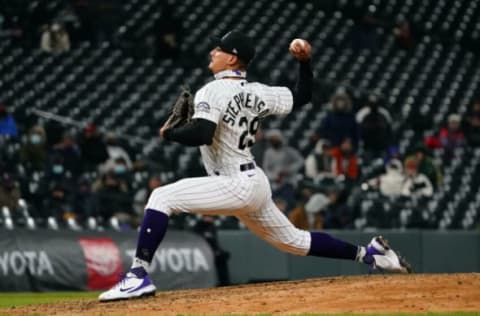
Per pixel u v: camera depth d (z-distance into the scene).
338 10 99.69
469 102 91.25
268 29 95.50
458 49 99.25
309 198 58.72
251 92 27.38
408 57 95.56
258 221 28.16
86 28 83.94
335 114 66.69
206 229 55.34
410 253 57.72
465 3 105.94
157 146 70.62
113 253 51.50
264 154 62.56
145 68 82.31
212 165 27.55
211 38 27.73
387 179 62.97
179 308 25.41
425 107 88.50
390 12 102.00
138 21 89.88
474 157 75.81
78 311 26.02
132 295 27.28
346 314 23.77
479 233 59.50
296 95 28.38
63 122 71.00
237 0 96.88
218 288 29.53
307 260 55.78
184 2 95.31
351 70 92.00
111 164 59.97
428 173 64.25
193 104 27.02
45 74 78.88
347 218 59.09
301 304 25.28
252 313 24.47
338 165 63.41
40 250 49.78
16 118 69.25
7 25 82.75
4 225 52.38
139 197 56.56
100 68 81.06
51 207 55.50
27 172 57.62
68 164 59.12
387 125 68.94
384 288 26.61
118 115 76.12
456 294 25.92
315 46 94.25
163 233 27.34
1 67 78.50
